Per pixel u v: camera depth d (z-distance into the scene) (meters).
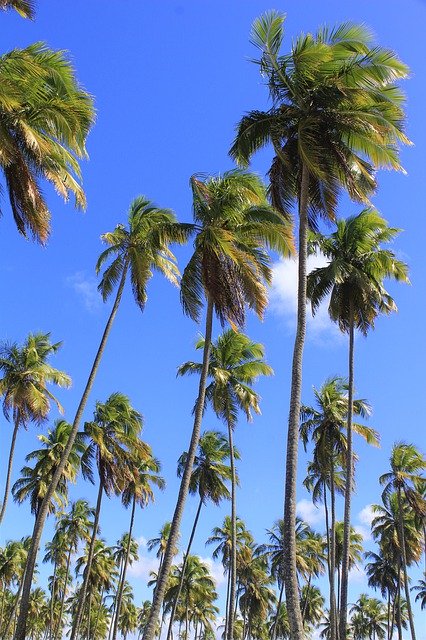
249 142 19.67
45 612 106.06
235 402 36.62
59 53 19.44
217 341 37.59
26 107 18.95
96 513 45.84
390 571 69.44
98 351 26.59
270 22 18.44
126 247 28.48
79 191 20.22
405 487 50.03
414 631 46.62
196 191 23.02
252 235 22.78
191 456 21.05
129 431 46.53
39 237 18.81
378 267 29.92
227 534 64.56
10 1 17.11
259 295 21.20
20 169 18.05
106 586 75.88
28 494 46.47
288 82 18.50
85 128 19.69
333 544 40.31
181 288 22.92
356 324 30.64
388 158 18.84
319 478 49.06
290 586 14.48
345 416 39.84
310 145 17.83
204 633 102.31
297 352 16.95
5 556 75.19
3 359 36.25
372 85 18.11
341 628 25.78
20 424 36.28
